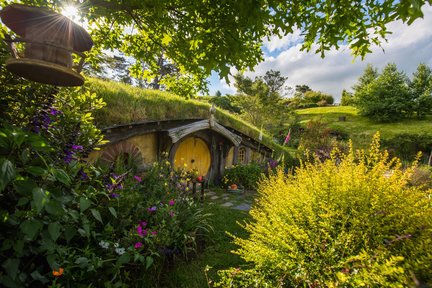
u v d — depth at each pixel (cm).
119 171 318
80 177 211
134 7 212
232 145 819
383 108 2677
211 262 296
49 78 169
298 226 212
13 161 143
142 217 285
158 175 383
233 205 561
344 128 2559
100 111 474
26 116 201
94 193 216
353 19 198
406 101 2658
